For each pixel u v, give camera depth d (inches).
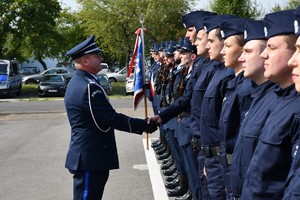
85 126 190.9
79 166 190.2
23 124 604.7
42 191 280.8
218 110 174.6
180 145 225.1
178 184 273.7
